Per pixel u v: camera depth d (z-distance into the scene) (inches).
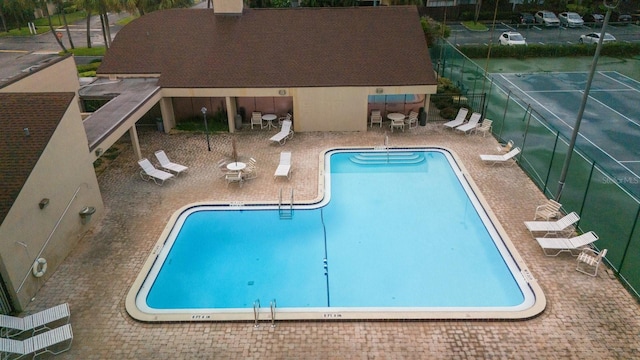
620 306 555.8
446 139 1043.3
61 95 663.1
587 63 1712.6
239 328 534.6
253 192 833.5
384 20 1170.0
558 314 545.6
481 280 627.8
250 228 745.6
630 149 997.2
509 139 1009.5
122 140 1058.7
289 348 506.3
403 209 798.5
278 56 1106.1
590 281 597.6
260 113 1131.9
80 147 689.6
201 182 869.8
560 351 497.7
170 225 730.8
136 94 1000.9
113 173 904.9
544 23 2290.8
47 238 607.2
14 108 643.5
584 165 899.4
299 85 1047.0
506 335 519.5
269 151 997.2
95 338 521.0
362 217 776.3
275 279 633.6
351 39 1135.0
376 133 1087.6
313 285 621.6
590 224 713.0
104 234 708.7
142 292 597.6
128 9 1798.7
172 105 1117.7
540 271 617.9
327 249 697.0
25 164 572.4
